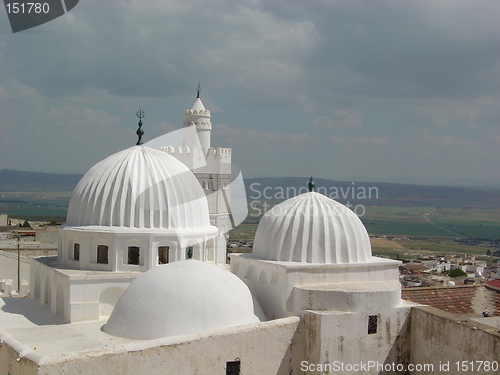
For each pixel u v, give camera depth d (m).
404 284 67.62
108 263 32.94
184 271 29.09
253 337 28.00
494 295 40.22
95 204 34.09
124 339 27.31
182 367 25.61
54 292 33.00
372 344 31.03
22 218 156.50
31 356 23.20
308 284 31.34
